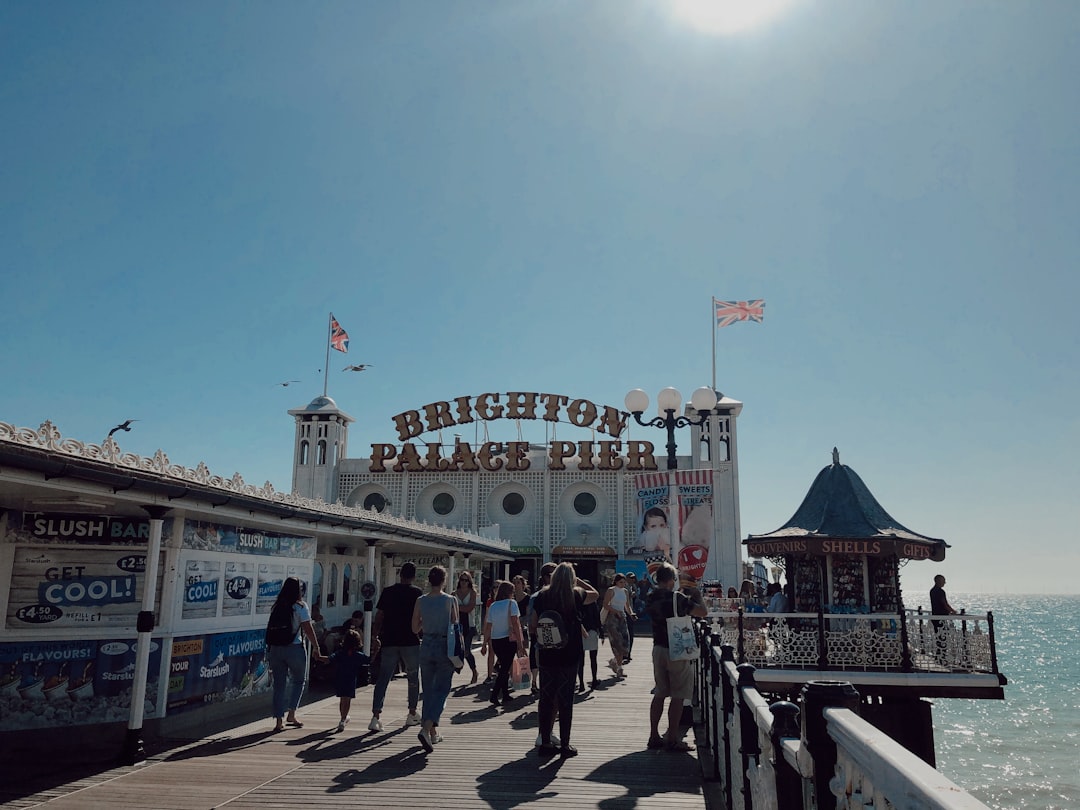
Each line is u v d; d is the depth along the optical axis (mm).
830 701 2607
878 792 2062
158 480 7379
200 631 9492
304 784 6555
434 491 34875
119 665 8578
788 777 3207
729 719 5801
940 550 15516
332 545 17844
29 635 8156
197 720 9359
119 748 7988
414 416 35500
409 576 9258
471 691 12016
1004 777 25500
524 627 13281
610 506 33656
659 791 6375
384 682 8945
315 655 9297
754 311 26219
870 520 16562
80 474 6285
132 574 8781
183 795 6199
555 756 7633
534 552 32875
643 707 10812
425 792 6312
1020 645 100375
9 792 6289
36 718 8062
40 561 8328
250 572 10695
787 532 16375
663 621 8109
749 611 17500
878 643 13945
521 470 34312
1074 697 47250
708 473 14688
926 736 13344
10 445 5496
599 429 34531
